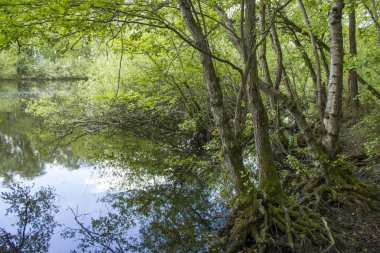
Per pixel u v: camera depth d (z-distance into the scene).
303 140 11.92
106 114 20.25
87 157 15.61
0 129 21.25
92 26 6.14
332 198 7.24
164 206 10.02
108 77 19.23
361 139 11.77
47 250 7.45
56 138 19.34
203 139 16.84
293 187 8.51
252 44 6.78
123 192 11.20
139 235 8.15
